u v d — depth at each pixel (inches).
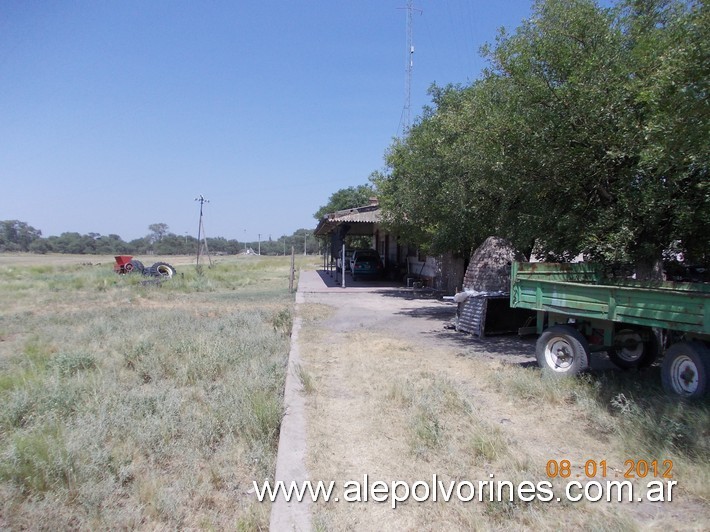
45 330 428.1
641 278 311.6
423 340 380.8
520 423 204.7
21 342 380.5
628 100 272.7
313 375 272.8
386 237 1148.5
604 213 293.9
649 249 292.7
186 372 270.8
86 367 290.5
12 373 280.1
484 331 389.1
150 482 154.9
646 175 280.1
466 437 184.7
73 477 152.9
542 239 346.6
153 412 215.5
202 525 136.5
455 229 517.0
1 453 166.9
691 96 199.3
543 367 268.1
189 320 466.9
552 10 291.9
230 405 214.8
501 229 385.1
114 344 351.9
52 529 131.2
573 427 199.2
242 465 171.8
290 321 458.3
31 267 1376.7
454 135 479.2
